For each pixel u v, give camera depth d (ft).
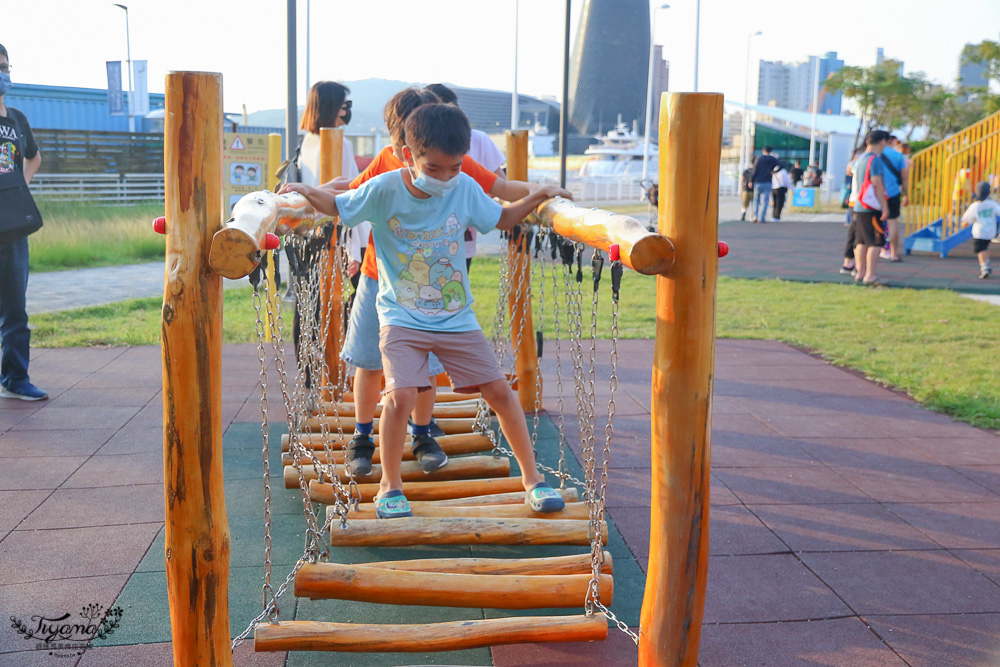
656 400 6.29
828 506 11.66
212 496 5.95
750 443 14.44
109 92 98.53
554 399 16.85
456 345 9.73
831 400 17.29
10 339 16.03
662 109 6.01
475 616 8.61
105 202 68.85
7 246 15.56
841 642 8.20
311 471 11.43
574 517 10.05
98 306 27.17
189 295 5.64
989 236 35.53
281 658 7.79
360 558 9.64
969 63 110.42
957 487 12.46
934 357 21.02
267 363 19.44
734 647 8.07
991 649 8.09
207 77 5.51
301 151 15.67
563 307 26.99
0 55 15.01
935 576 9.62
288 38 22.29
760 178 73.46
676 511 6.30
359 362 11.34
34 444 13.66
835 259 44.04
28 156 16.05
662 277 6.11
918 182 46.96
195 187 5.57
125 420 15.01
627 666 7.76
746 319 26.32
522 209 9.75
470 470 11.75
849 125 161.48
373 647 7.33
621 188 112.98
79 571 9.34
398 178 9.24
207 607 6.06
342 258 14.20
